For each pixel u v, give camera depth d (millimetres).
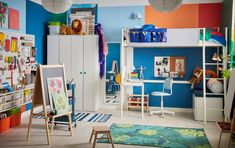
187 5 6348
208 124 5246
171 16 6430
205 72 5871
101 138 3732
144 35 5645
